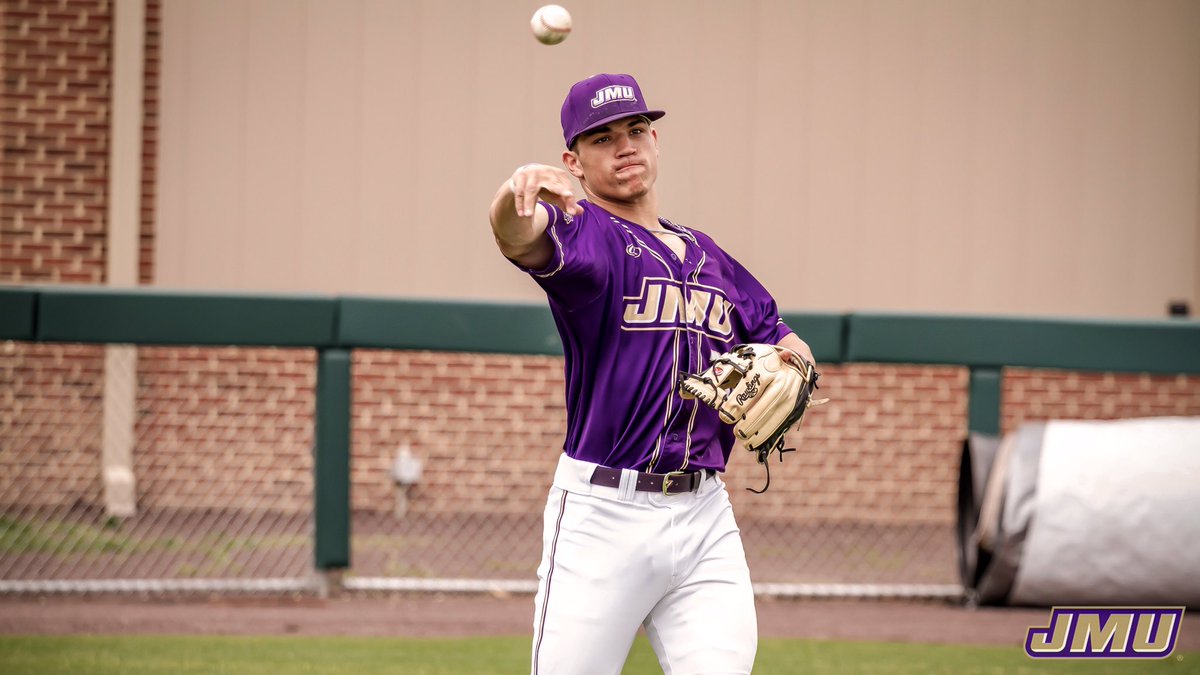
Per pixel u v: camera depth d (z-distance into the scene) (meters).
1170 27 34.88
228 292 24.61
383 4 33.50
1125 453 24.03
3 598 24.36
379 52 33.56
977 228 34.69
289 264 33.38
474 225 33.84
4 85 32.12
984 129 34.66
